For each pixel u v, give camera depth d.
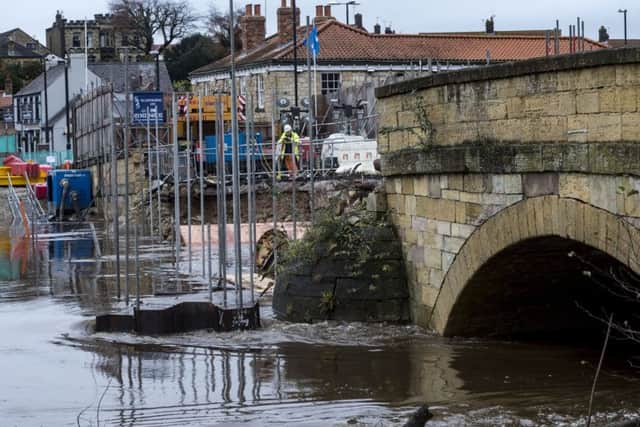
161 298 32.09
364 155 59.09
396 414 20.45
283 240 36.00
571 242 22.95
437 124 26.67
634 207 19.75
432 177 27.22
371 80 83.06
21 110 156.38
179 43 158.88
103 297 36.19
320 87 89.25
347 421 19.98
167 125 69.81
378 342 27.14
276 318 30.59
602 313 27.67
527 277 25.80
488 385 22.73
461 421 19.52
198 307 29.06
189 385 23.33
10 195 88.94
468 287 25.97
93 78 132.00
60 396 22.61
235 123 28.05
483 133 24.67
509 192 23.80
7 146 163.25
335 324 29.28
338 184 50.53
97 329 29.50
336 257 29.66
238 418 20.48
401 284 29.25
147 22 160.12
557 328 27.92
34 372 24.80
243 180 61.59
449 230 26.55
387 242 29.50
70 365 25.45
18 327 30.53
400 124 28.61
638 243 19.70
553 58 21.84
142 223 62.41
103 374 24.50
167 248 53.50
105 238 62.25
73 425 20.34
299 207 58.09
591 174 20.97
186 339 28.22
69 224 75.19
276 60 89.81
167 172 70.50
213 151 62.78
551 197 22.33
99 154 79.38
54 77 145.25
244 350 26.69
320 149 62.88
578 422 19.08
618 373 23.69
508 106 23.70
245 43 108.56
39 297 36.97
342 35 91.62
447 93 26.09
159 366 25.19
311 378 23.69
